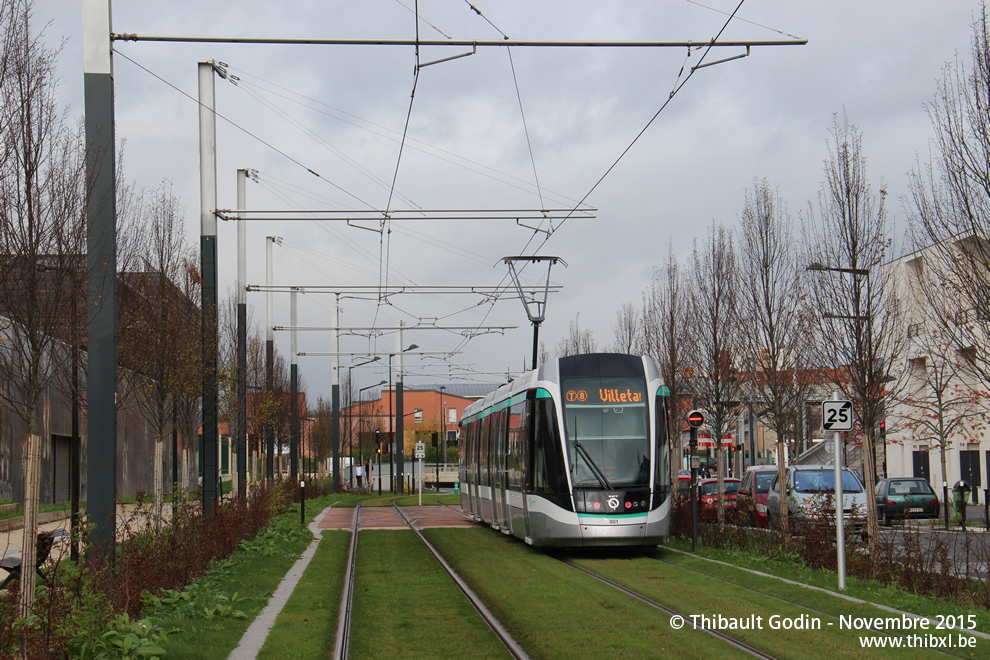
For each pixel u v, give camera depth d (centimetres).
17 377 1241
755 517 2562
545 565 1684
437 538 2286
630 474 1814
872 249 1478
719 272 2122
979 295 1144
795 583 1375
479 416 2862
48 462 3091
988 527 2300
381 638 1017
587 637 994
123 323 1677
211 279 1961
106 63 1257
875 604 1166
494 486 2445
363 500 4862
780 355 2056
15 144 1063
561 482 1817
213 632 1034
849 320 1484
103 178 1210
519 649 955
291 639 1012
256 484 2970
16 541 2133
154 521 1533
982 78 1118
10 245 1070
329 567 1688
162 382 1734
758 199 1914
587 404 1864
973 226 1123
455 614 1163
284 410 4347
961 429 3250
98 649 842
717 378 2127
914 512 2844
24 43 1071
